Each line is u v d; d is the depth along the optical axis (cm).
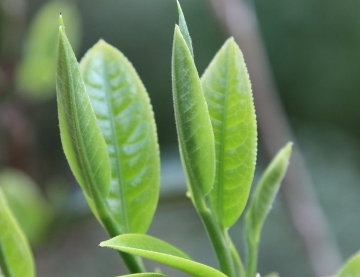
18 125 71
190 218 129
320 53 162
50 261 117
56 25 65
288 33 162
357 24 159
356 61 160
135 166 26
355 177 147
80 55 164
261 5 162
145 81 161
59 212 61
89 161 24
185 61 23
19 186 54
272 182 26
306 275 124
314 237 64
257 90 64
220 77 26
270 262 126
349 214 138
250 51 62
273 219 130
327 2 160
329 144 157
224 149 25
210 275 24
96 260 121
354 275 27
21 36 69
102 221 25
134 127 27
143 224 26
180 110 24
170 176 77
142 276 24
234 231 123
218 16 62
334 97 163
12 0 68
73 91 24
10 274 27
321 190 142
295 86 164
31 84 67
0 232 27
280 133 65
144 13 162
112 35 163
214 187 25
